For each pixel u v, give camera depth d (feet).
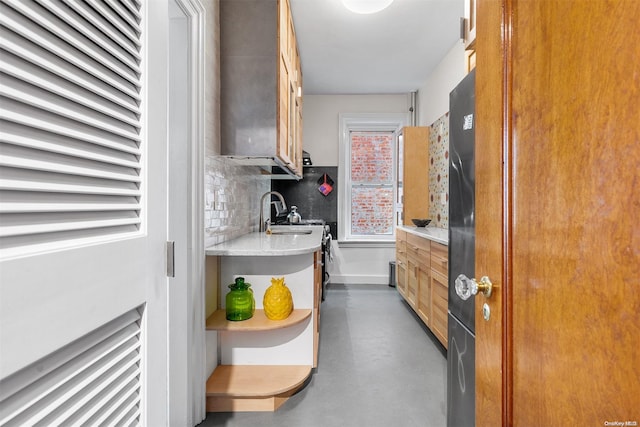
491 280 2.51
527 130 2.13
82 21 1.73
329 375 7.04
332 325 10.02
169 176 5.24
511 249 2.31
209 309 6.23
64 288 1.59
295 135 10.05
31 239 1.46
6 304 1.32
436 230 10.60
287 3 7.86
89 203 1.79
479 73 2.75
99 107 1.86
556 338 1.87
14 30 1.37
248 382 6.00
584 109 1.66
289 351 6.65
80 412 1.70
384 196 16.08
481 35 2.72
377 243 15.48
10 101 1.38
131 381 2.13
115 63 1.99
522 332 2.18
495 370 2.44
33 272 1.43
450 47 10.96
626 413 1.44
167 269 2.54
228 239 7.44
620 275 1.47
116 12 1.99
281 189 15.60
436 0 8.48
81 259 1.69
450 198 5.36
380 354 8.06
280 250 5.80
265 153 6.67
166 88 2.56
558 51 1.85
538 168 2.02
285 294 6.15
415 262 10.21
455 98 5.22
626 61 1.44
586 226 1.66
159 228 2.44
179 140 5.24
